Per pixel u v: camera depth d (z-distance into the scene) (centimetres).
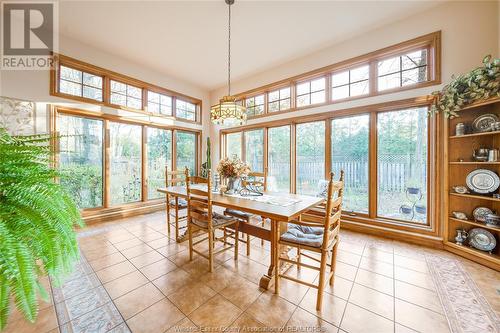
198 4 247
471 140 232
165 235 295
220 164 260
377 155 306
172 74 437
